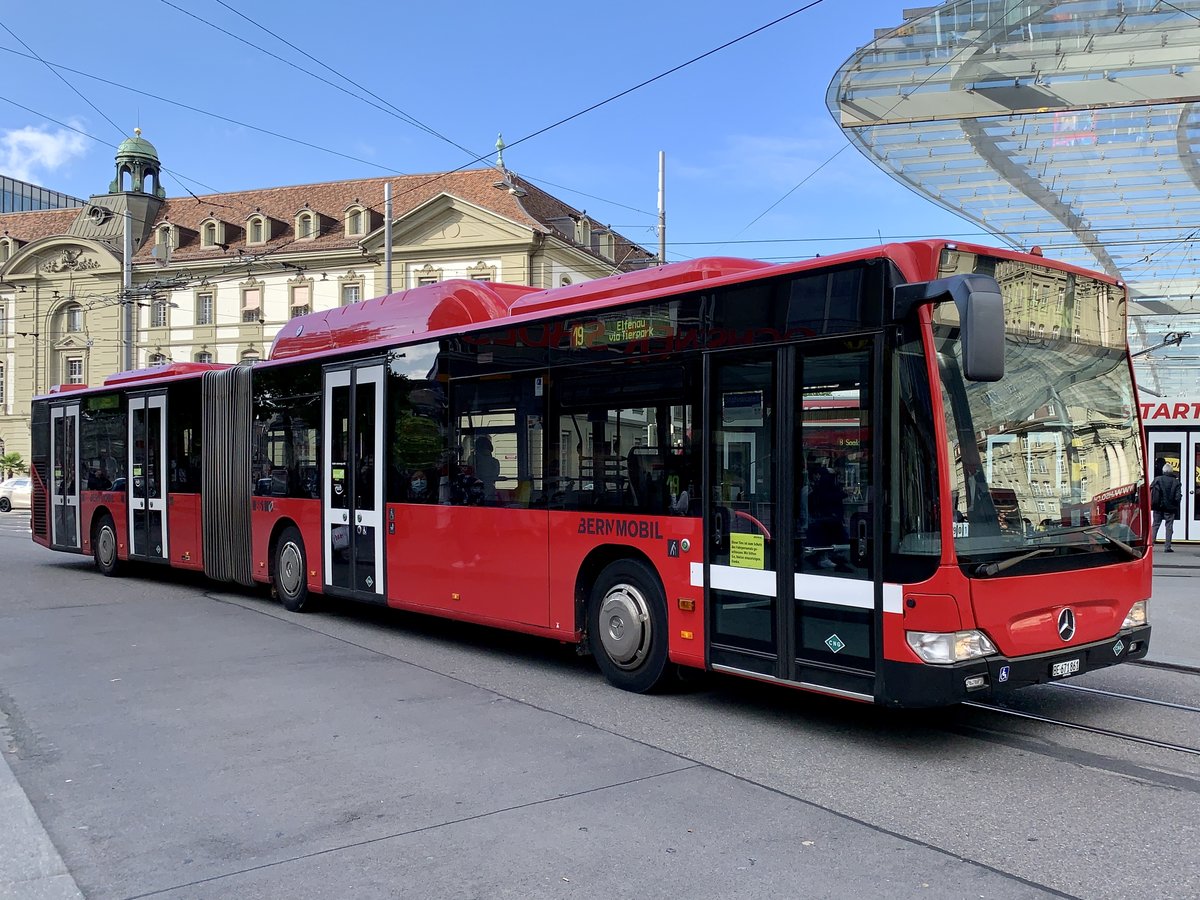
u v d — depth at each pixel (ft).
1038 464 19.31
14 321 182.60
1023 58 48.21
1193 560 58.75
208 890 12.91
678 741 19.85
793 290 19.98
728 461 21.20
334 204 168.76
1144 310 75.87
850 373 18.88
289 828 15.07
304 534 36.09
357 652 29.48
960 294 16.63
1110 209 61.57
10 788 17.04
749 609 20.66
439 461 29.48
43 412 56.29
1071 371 20.43
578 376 24.98
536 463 26.14
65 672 26.43
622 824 15.16
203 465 42.50
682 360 22.30
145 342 170.91
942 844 14.37
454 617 28.73
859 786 17.04
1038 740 19.97
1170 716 21.85
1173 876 13.25
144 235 179.83
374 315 34.91
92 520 51.34
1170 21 45.44
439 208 144.97
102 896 12.76
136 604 39.60
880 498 18.16
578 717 21.75
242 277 163.63
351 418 33.50
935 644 17.39
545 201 161.38
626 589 23.81
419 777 17.49
